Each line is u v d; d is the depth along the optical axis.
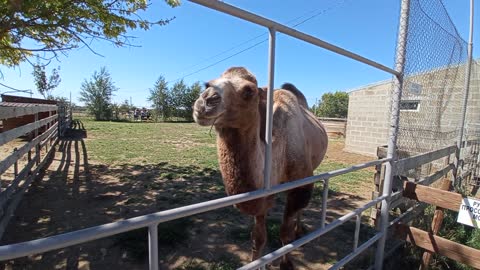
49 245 0.93
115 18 3.84
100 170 7.55
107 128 20.94
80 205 4.98
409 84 3.42
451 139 6.18
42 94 22.31
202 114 1.73
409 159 3.57
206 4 1.23
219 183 6.60
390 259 3.41
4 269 3.07
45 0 3.12
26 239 3.76
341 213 5.11
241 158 2.04
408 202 3.96
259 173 2.15
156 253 1.22
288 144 2.91
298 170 3.01
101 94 34.19
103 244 3.63
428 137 4.52
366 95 11.80
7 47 3.86
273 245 3.81
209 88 1.79
